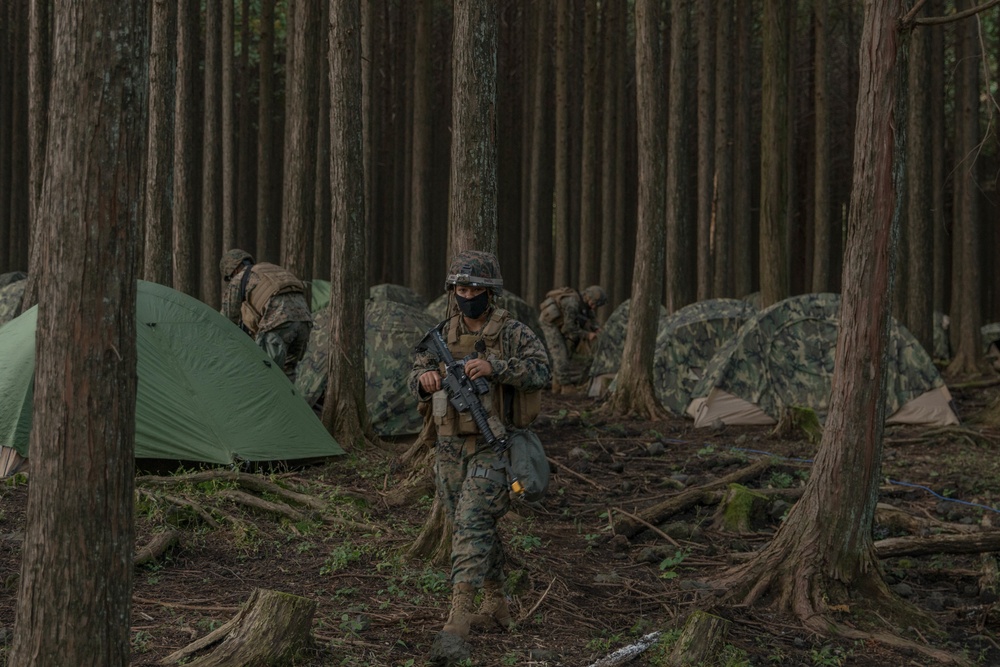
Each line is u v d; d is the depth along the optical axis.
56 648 2.56
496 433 4.24
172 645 4.14
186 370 7.86
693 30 26.19
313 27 10.95
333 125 9.01
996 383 14.55
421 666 4.07
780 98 15.00
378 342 10.23
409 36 24.23
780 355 11.77
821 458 5.38
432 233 24.84
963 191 16.58
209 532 6.02
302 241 10.98
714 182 17.98
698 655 4.36
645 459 9.59
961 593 5.87
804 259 25.86
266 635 3.95
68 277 2.52
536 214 20.91
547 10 20.69
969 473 8.84
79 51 2.49
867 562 5.29
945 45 19.98
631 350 12.25
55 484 2.55
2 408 6.90
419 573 5.36
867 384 5.25
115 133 2.53
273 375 8.52
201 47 25.98
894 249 5.22
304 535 6.17
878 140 5.12
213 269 17.19
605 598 5.38
